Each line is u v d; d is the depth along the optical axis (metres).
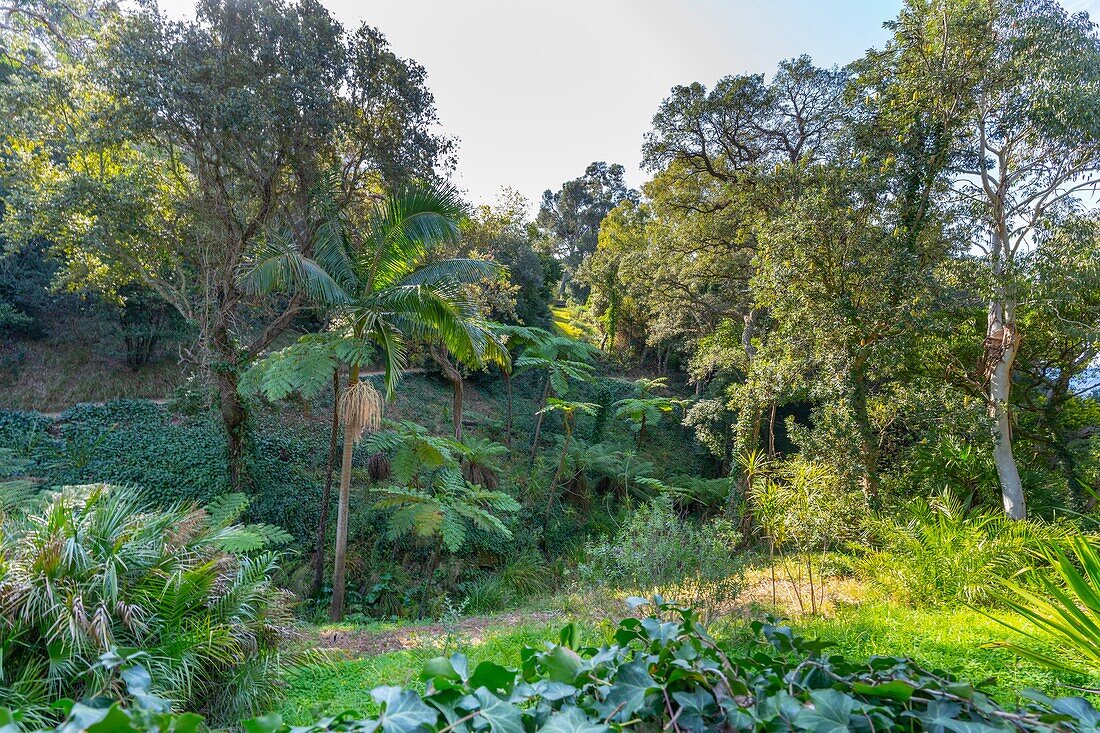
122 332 14.82
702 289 20.05
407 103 11.17
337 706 4.47
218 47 9.47
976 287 9.99
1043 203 10.27
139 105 8.76
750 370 13.95
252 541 8.13
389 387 8.59
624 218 27.89
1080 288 9.01
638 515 7.01
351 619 9.22
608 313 30.16
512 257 21.77
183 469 11.68
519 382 23.22
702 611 5.99
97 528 4.37
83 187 9.40
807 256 10.00
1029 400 13.48
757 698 1.20
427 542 11.88
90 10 12.48
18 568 3.80
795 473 8.83
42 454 11.03
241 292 10.84
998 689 3.79
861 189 9.90
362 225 11.87
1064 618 2.93
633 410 19.00
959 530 7.14
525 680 1.40
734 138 16.45
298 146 10.21
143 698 1.14
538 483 15.45
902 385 10.66
